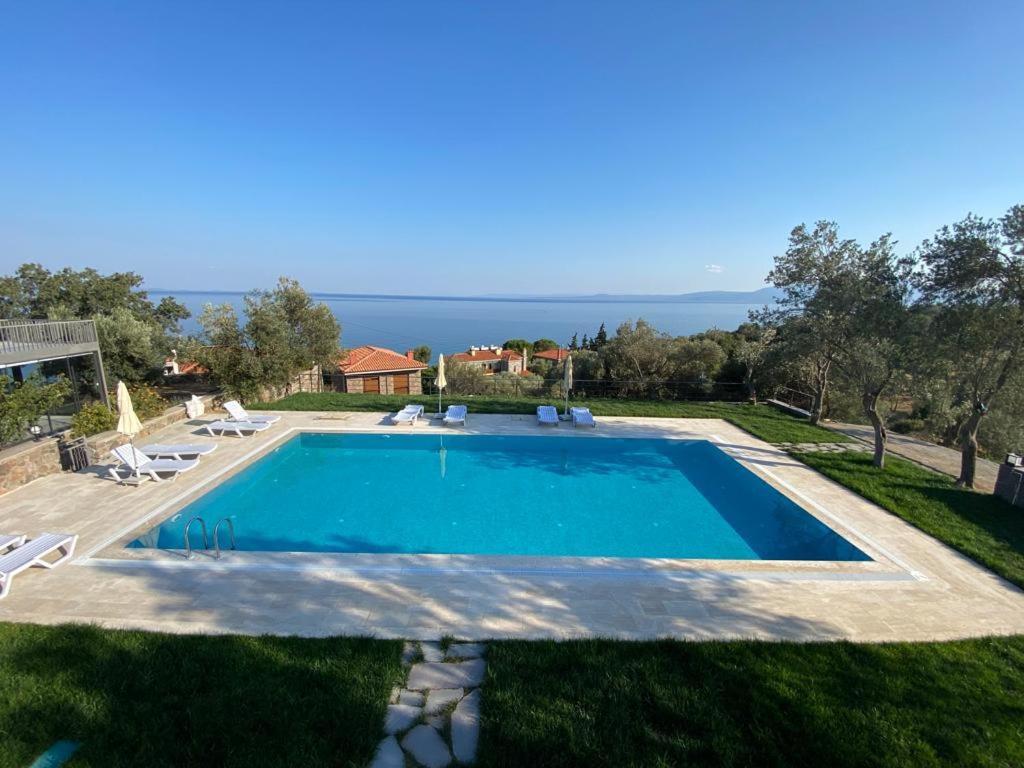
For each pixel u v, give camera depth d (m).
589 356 26.91
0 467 9.49
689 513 10.27
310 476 12.00
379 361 31.61
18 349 12.70
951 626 5.87
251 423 14.22
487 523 9.66
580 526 9.62
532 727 4.09
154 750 3.79
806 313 12.56
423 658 5.04
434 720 4.21
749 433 15.25
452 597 6.23
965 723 4.32
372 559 7.19
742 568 7.16
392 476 12.05
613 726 4.13
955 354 9.62
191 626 5.48
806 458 12.49
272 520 9.58
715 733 4.08
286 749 3.81
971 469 10.52
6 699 4.27
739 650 5.21
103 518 8.52
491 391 27.56
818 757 3.90
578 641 5.29
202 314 17.17
